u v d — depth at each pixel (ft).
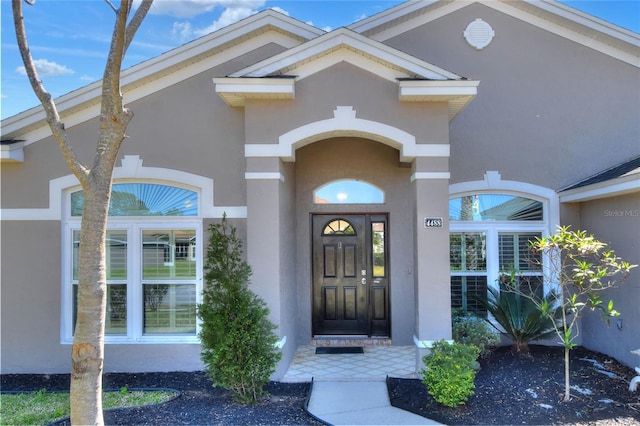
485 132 25.40
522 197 25.58
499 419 15.39
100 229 13.12
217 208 21.97
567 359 17.11
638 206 20.12
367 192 26.08
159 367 21.58
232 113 22.34
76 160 12.90
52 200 22.04
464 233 25.61
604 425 14.83
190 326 22.00
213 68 22.81
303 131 19.94
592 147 25.32
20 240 22.08
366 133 20.31
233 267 17.53
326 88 20.04
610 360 21.59
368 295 26.30
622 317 21.15
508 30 25.64
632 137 25.40
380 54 19.51
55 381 20.77
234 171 22.07
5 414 16.57
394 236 25.72
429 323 19.67
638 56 25.53
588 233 24.14
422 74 19.39
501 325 22.82
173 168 22.17
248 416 15.84
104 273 13.32
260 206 19.88
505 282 23.73
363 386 18.86
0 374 21.70
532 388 17.98
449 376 15.99
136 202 22.43
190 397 17.98
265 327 17.40
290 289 22.74
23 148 22.12
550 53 25.58
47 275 21.98
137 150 22.20
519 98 25.49
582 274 17.12
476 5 25.67
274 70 19.57
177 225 22.25
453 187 25.22
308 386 19.02
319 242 26.50
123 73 21.75
